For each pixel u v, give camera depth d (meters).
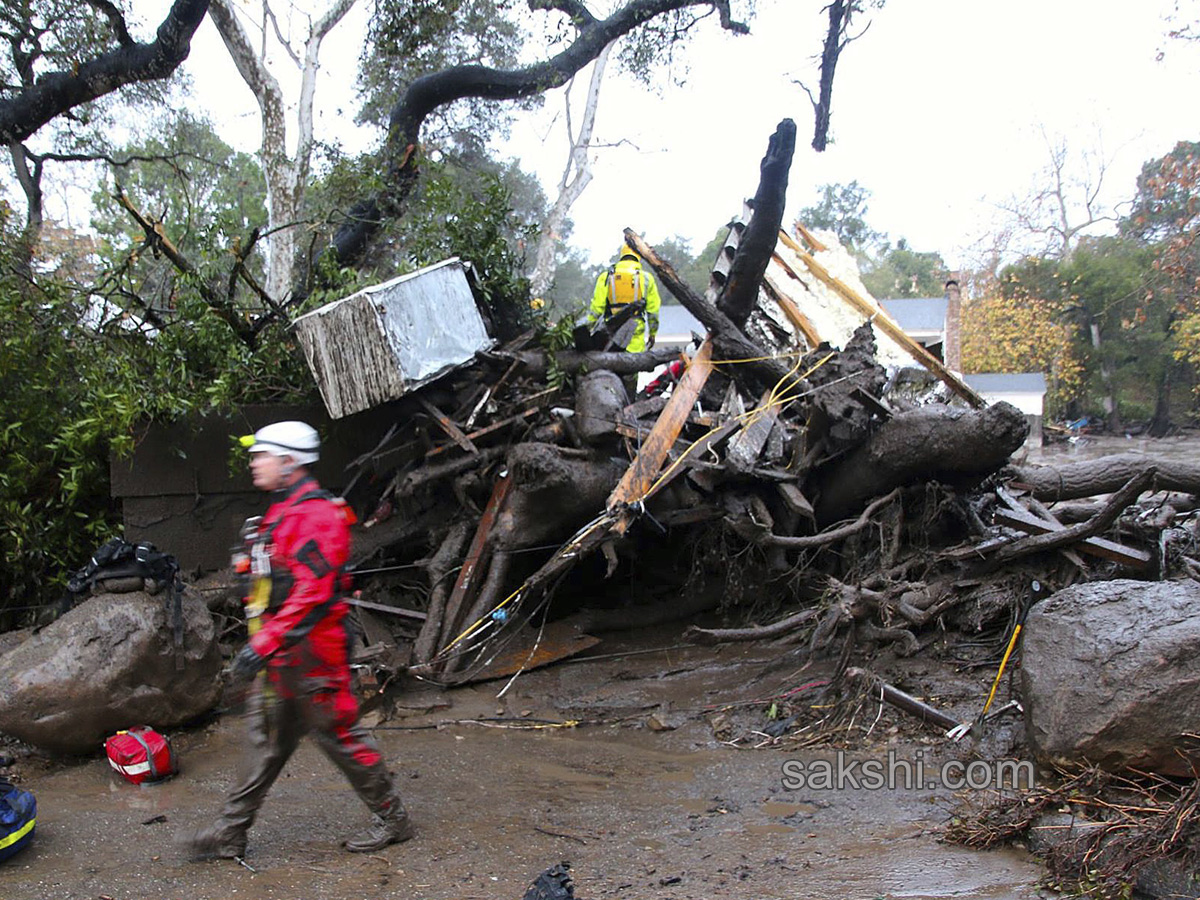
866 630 6.45
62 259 11.83
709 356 7.80
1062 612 4.83
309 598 3.85
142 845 4.25
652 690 6.66
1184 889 3.46
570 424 7.29
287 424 4.08
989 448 6.41
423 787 5.09
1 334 7.32
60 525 7.40
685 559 8.28
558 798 4.93
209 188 18.89
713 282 9.70
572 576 8.30
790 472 7.35
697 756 5.55
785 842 4.26
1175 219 28.72
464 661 7.04
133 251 8.67
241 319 8.05
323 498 4.00
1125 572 6.31
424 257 8.80
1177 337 29.66
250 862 4.04
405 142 11.40
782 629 6.67
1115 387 33.22
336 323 6.94
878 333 10.44
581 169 20.47
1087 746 4.26
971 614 6.39
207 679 5.95
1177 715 4.14
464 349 7.36
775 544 7.17
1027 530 6.66
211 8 12.89
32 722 5.29
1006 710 5.35
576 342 7.88
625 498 6.75
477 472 7.47
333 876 3.90
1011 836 4.12
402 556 7.80
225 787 5.12
